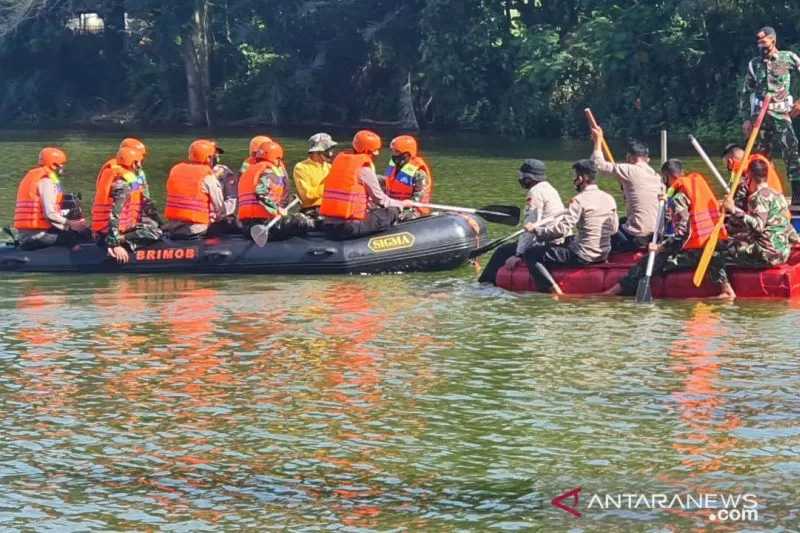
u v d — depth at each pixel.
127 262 14.80
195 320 12.23
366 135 14.87
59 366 10.57
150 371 10.39
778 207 12.44
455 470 8.12
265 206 14.67
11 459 8.41
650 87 37.47
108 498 7.76
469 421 9.03
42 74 50.59
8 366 10.58
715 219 12.54
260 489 7.87
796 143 13.90
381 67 45.69
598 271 12.99
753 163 12.48
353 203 14.62
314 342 11.27
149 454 8.49
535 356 10.65
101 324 12.08
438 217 14.97
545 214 13.20
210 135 40.69
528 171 13.29
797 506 7.48
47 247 15.07
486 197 21.98
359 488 7.88
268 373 10.30
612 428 8.83
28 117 50.25
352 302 12.99
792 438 8.55
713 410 9.16
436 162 29.23
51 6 50.22
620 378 9.95
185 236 14.91
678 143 34.31
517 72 39.25
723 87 37.03
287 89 46.31
